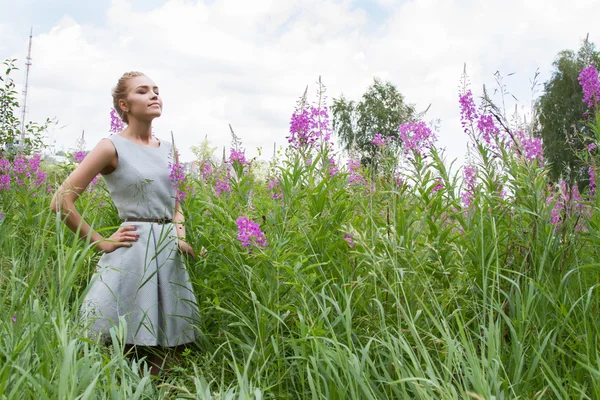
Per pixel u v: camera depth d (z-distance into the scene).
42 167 5.70
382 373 2.70
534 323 2.71
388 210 3.26
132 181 3.58
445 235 3.10
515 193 3.29
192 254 3.72
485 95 3.54
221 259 3.50
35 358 2.25
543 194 3.26
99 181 5.23
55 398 1.95
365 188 3.91
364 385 2.16
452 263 3.18
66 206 3.41
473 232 3.27
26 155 6.02
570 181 3.73
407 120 3.57
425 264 3.03
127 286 3.45
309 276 2.95
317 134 3.81
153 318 3.44
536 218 3.14
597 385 2.18
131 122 3.84
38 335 2.15
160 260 3.56
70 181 3.44
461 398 2.31
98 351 2.53
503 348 2.76
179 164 3.67
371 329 2.89
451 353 2.22
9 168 5.38
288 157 3.80
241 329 3.00
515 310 2.83
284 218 3.35
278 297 2.94
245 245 3.00
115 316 3.37
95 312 3.25
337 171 3.89
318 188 3.50
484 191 3.61
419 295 2.95
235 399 2.30
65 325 2.15
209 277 3.62
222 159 3.98
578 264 3.13
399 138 3.68
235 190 3.92
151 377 2.66
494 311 2.95
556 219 3.38
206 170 4.33
